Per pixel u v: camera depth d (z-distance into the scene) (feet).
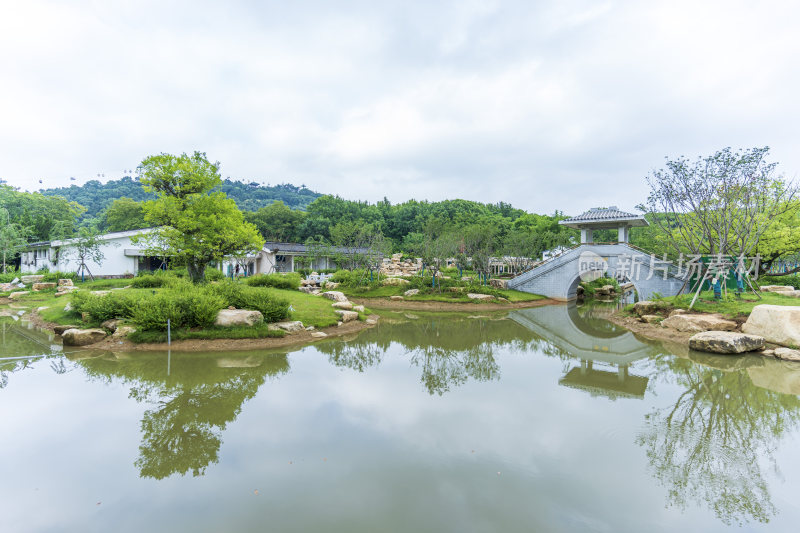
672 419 30.50
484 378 42.42
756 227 73.61
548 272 123.95
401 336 68.39
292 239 240.94
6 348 50.31
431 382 40.37
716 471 22.72
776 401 34.47
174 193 78.74
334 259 167.84
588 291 140.97
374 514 18.24
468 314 96.84
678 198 71.67
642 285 101.30
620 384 39.96
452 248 126.41
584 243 115.24
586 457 24.21
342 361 48.44
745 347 49.62
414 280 120.57
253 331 54.60
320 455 24.12
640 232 180.14
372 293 113.70
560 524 17.57
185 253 76.07
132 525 17.42
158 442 25.75
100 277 118.21
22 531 16.96
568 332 73.67
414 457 23.94
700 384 39.42
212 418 29.71
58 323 60.03
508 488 20.57
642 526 17.56
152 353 47.73
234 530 17.04
